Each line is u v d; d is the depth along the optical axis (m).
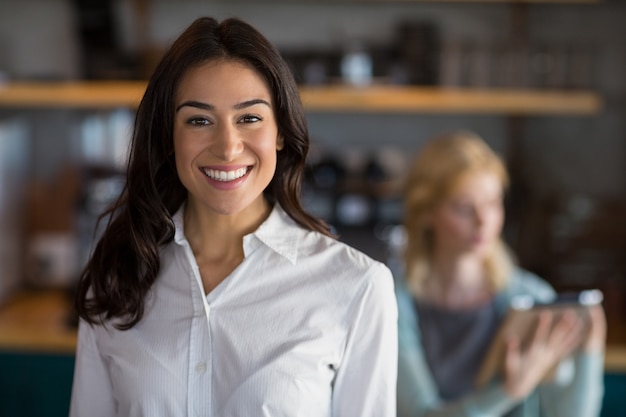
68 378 3.59
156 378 1.72
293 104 1.69
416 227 2.90
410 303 2.88
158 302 1.77
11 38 4.26
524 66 3.88
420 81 3.97
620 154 4.24
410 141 4.30
